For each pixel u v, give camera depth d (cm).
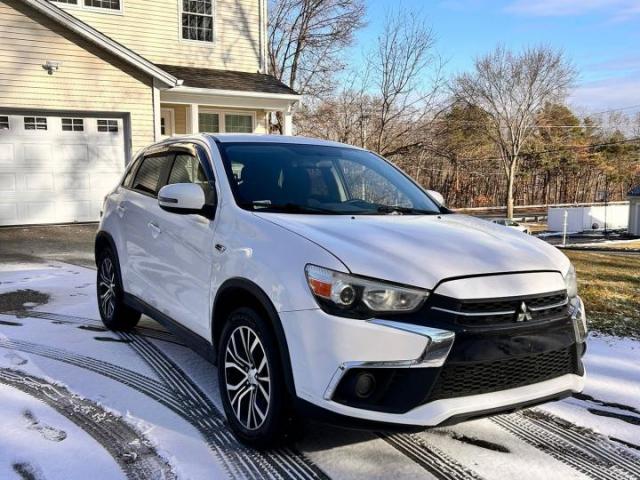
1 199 1264
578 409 384
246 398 324
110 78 1345
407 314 272
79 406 368
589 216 3020
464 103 3625
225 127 1719
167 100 1494
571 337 305
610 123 5556
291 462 304
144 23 1584
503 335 277
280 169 405
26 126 1274
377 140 2428
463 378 273
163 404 375
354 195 423
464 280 280
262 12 1766
